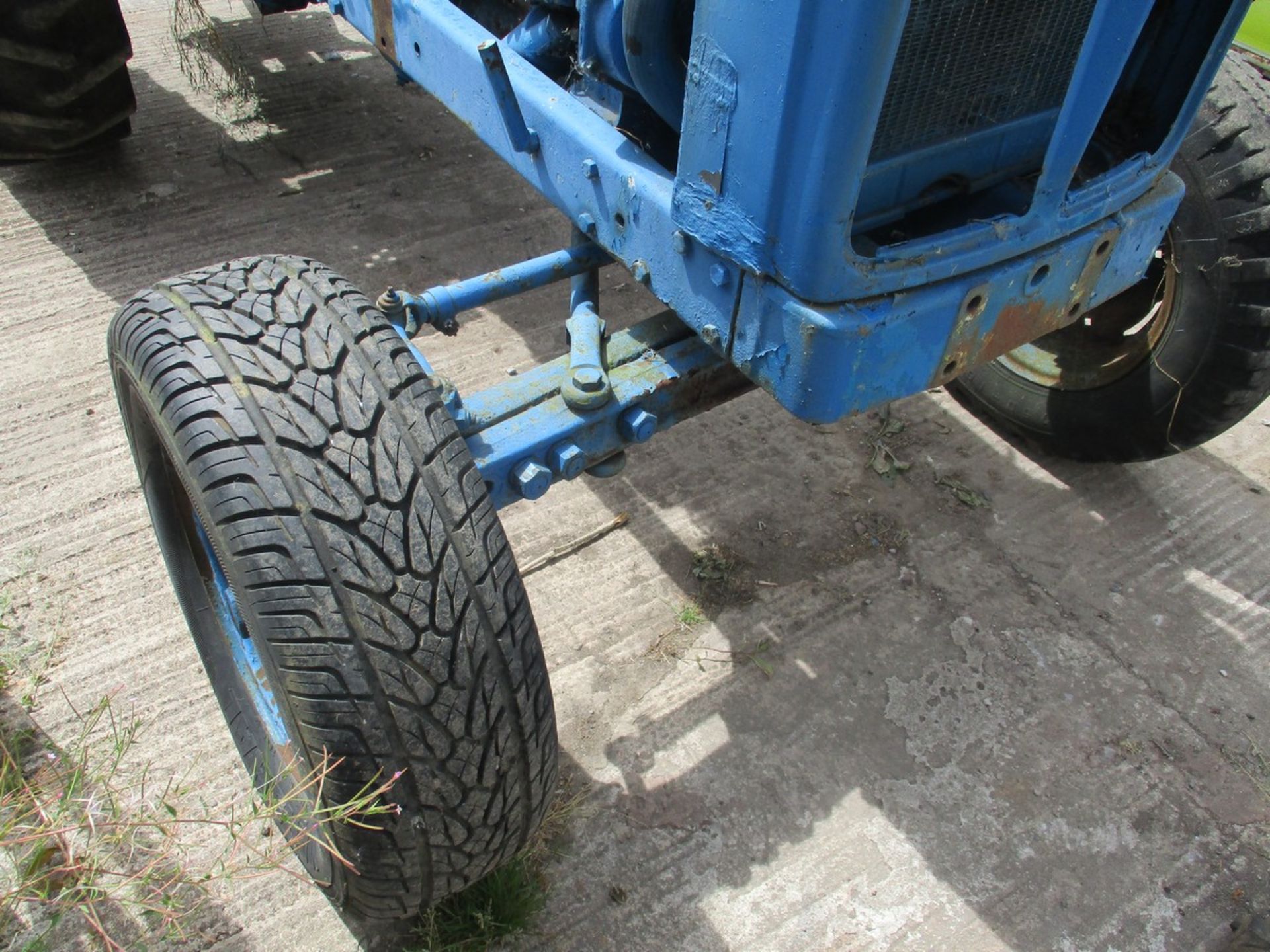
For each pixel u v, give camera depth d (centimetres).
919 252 155
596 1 179
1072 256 178
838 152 134
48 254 346
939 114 161
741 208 152
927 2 142
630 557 262
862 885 198
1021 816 213
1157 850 209
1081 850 208
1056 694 238
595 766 214
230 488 130
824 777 216
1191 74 189
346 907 168
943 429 315
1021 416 303
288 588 130
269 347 140
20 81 331
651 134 193
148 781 201
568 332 198
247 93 425
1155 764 225
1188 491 298
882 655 243
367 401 139
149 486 194
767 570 262
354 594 131
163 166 397
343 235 368
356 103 454
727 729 224
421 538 135
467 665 138
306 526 130
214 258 350
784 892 196
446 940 183
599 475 193
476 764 145
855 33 124
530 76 212
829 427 310
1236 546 280
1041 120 177
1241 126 231
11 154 358
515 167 224
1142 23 146
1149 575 270
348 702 133
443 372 312
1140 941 194
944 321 165
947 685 238
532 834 170
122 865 186
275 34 502
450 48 230
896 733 226
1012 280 171
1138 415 276
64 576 242
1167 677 244
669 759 217
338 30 514
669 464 291
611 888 194
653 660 238
